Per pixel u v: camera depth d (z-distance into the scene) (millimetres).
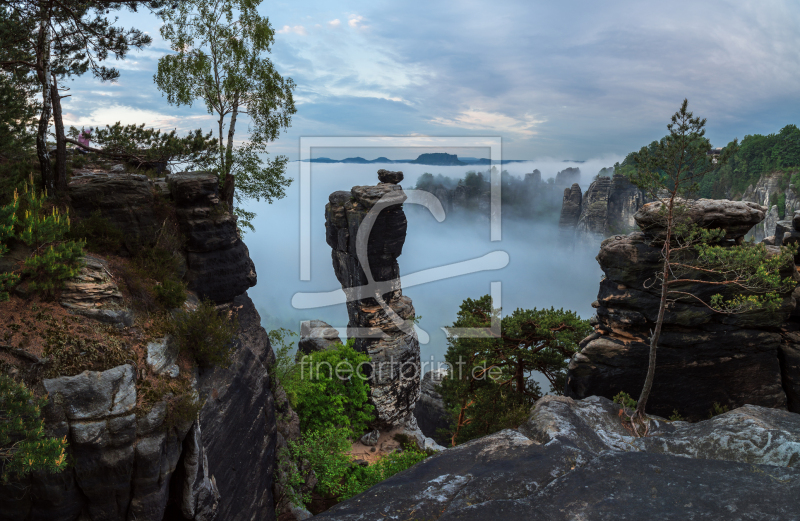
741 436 11055
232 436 17312
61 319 12359
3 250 11562
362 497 8875
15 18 15703
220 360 15727
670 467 7500
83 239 15617
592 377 24047
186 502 13781
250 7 25781
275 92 26875
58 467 8844
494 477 8523
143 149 21250
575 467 8344
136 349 13195
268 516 19953
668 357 23172
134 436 11953
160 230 18859
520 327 28500
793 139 158750
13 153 18156
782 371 23578
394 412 44594
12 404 8781
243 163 27234
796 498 6258
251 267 22922
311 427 35969
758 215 21953
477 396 25953
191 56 26000
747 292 22047
